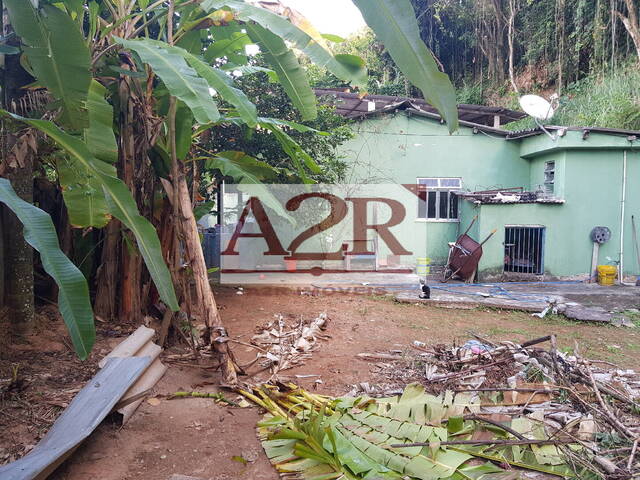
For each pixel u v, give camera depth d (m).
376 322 6.39
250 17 3.55
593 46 15.55
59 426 2.57
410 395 3.31
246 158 5.72
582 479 2.46
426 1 18.38
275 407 3.40
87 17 5.68
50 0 3.97
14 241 4.09
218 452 2.85
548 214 10.39
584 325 6.71
